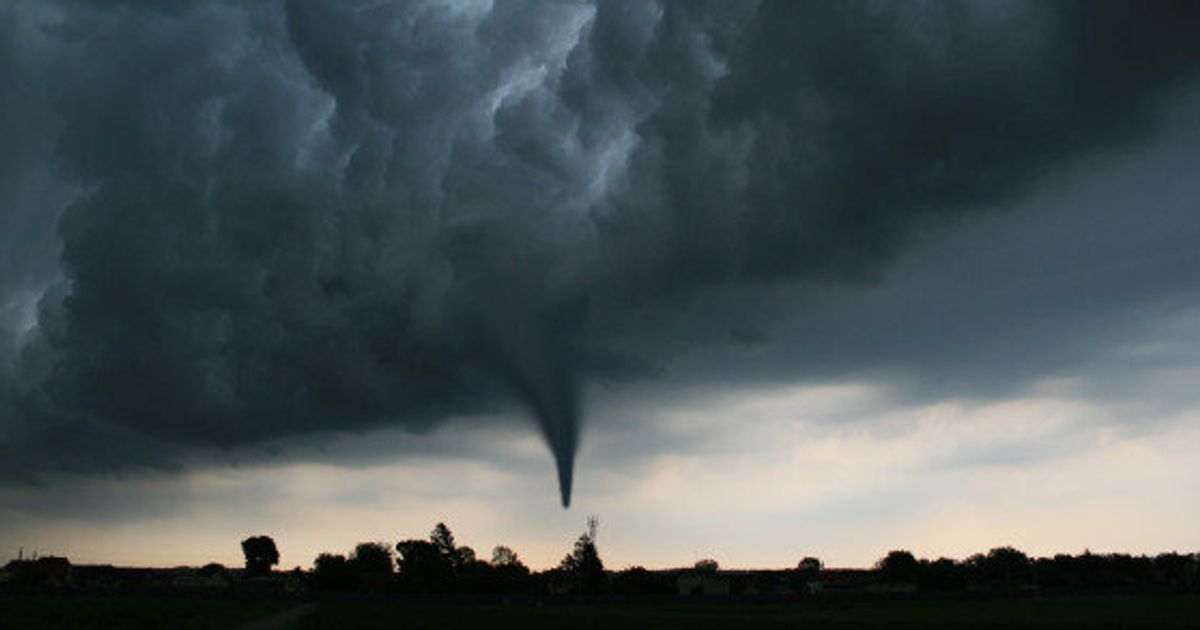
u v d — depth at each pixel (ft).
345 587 546.26
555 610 361.92
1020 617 295.69
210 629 222.69
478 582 536.01
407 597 430.61
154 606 306.96
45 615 242.99
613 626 248.73
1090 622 263.29
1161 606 352.90
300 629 218.79
